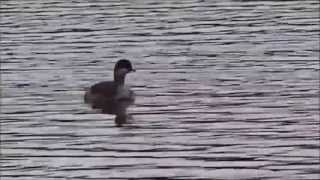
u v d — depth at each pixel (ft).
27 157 79.71
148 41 128.26
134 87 104.63
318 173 74.33
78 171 75.72
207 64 114.52
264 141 83.20
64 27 138.41
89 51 122.62
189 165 76.79
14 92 102.63
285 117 91.09
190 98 99.45
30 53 122.01
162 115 93.04
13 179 73.97
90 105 97.81
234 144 82.53
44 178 74.13
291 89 101.96
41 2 159.74
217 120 90.58
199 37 130.21
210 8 152.46
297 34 131.03
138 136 85.71
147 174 74.74
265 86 103.45
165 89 103.45
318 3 155.43
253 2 157.28
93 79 108.78
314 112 92.79
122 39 129.49
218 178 73.46
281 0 158.51
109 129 88.33
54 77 109.40
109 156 79.66
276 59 116.16
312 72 109.40
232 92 101.40
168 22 140.87
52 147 82.43
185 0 159.74
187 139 84.28
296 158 78.23
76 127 89.20
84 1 159.94
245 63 114.73
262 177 73.56
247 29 135.13
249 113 92.84
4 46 126.41
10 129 88.48
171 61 116.37
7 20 144.56
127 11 150.30
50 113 94.32
